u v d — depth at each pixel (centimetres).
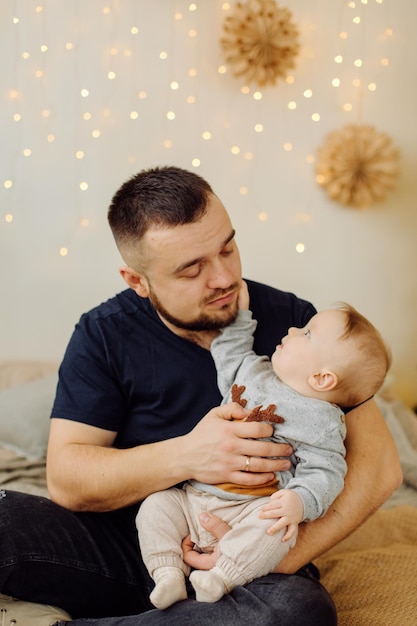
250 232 277
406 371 292
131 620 116
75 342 145
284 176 274
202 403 139
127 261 137
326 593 117
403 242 282
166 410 140
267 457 126
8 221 270
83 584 130
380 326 288
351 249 281
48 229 271
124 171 270
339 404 133
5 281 273
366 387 131
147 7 262
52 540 128
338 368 127
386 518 187
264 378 132
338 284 283
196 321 134
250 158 272
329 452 125
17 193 269
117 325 143
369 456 134
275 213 276
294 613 109
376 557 160
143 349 141
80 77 264
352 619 136
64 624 119
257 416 125
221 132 270
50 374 262
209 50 265
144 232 129
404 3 269
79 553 130
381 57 271
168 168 138
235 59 256
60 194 270
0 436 221
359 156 266
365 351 128
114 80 265
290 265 280
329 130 273
